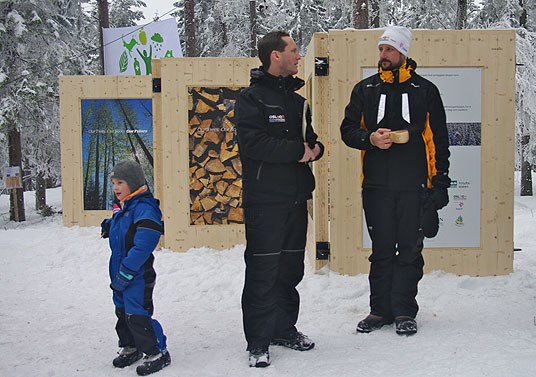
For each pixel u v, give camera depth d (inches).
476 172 259.4
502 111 259.6
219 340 183.9
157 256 327.3
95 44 1207.6
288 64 162.4
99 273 303.7
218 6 1036.5
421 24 784.9
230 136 346.3
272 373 152.0
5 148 705.6
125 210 161.2
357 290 236.5
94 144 473.1
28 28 661.9
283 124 162.7
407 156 181.3
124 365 164.1
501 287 239.1
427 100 183.3
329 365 154.6
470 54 258.7
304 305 222.1
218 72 344.2
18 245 383.9
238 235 344.8
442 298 222.4
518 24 713.0
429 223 181.6
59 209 777.6
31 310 233.8
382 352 163.2
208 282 267.4
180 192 344.5
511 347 161.5
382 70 185.3
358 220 259.1
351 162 258.2
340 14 1062.4
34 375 159.6
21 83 653.3
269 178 160.9
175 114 344.2
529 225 460.4
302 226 168.7
